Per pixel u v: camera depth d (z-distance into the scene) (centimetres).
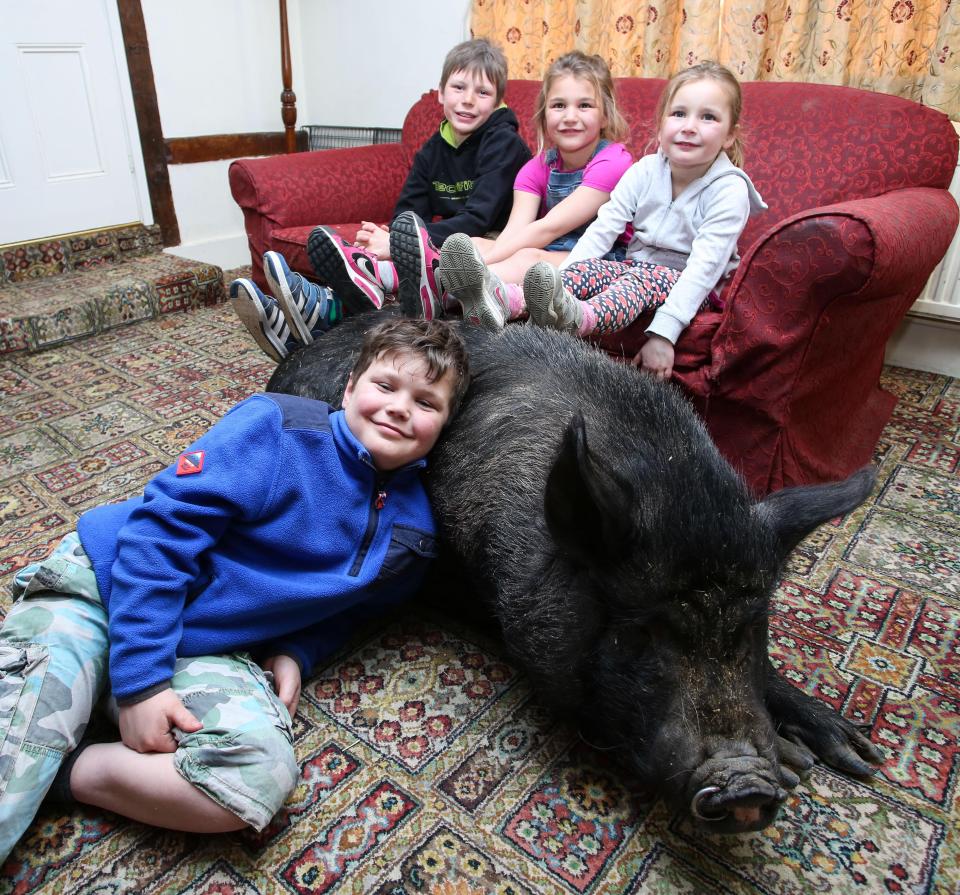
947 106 250
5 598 154
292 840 108
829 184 221
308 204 320
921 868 108
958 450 235
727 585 101
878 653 150
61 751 106
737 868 107
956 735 131
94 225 378
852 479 115
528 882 104
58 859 105
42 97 345
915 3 246
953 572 176
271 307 192
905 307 220
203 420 239
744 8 268
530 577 122
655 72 295
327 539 126
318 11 431
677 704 101
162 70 389
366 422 127
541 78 332
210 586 119
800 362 179
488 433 139
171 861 105
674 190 208
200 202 425
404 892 102
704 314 198
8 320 291
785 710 130
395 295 205
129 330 329
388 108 427
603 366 146
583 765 123
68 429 233
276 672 129
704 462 116
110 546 115
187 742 103
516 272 213
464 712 133
